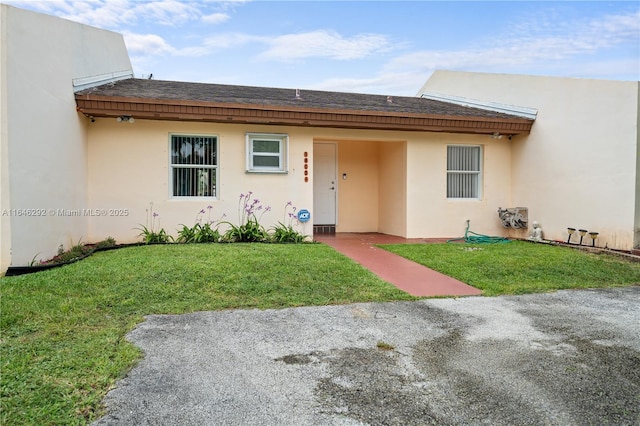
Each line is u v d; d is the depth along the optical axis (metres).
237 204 8.91
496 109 10.52
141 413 2.35
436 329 3.81
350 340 3.51
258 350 3.27
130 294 4.52
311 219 9.27
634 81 7.44
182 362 3.02
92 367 2.83
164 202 8.55
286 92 10.90
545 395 2.64
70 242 7.14
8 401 2.35
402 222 10.09
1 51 5.17
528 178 9.92
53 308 3.96
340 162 11.29
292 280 5.29
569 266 6.54
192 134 8.68
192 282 5.03
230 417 2.35
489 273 6.04
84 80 7.81
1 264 5.24
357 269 6.01
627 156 7.57
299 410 2.43
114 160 8.30
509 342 3.52
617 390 2.72
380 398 2.58
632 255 7.20
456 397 2.61
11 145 5.30
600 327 3.92
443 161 10.09
